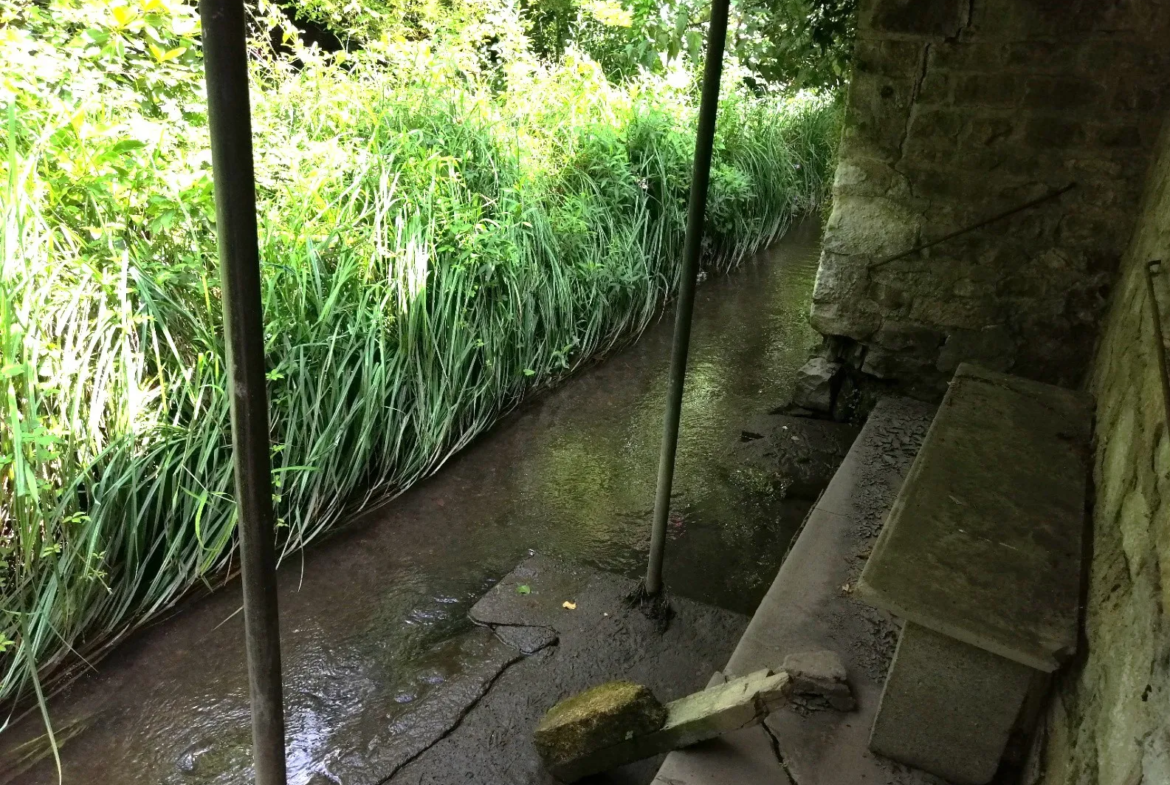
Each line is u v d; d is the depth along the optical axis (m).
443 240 3.24
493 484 3.02
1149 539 1.18
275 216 2.75
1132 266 2.42
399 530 2.73
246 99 0.84
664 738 1.62
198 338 2.39
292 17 5.06
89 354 2.11
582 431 3.44
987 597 1.40
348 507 2.83
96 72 2.40
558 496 2.95
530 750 1.87
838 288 3.25
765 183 6.25
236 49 0.82
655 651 2.18
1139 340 1.83
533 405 3.66
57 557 2.03
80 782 1.78
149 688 2.03
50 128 2.13
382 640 2.22
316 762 1.83
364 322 2.87
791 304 5.09
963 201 2.95
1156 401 1.42
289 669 2.11
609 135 4.65
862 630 1.92
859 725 1.65
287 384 2.58
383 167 3.16
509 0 5.20
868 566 1.46
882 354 3.29
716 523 2.81
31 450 1.91
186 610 2.30
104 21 2.40
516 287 3.50
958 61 2.79
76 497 2.07
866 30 2.88
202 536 2.37
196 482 2.26
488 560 2.59
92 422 2.13
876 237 3.12
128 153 2.28
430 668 2.12
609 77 5.75
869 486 2.54
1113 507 1.53
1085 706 1.24
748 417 3.57
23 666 1.98
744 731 1.63
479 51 4.87
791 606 2.00
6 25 2.33
